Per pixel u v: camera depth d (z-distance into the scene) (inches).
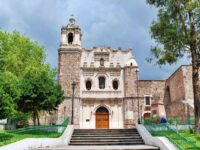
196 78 908.0
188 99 1440.7
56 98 1149.1
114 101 1664.6
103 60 1740.9
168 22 965.8
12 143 673.0
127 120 1606.8
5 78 936.9
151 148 709.3
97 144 850.1
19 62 1470.2
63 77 1646.2
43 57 1646.2
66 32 1736.0
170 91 1754.4
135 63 1708.9
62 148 733.3
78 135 933.8
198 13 914.1
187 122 1114.7
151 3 982.4
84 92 1660.9
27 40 1585.9
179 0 949.2
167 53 929.5
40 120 1569.9
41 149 712.4
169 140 707.4
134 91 1654.8
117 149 701.3
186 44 934.4
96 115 1649.9
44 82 1155.9
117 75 1710.1
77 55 1689.2
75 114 1576.0
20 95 1018.7
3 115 808.9
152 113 1685.5
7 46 1492.4
